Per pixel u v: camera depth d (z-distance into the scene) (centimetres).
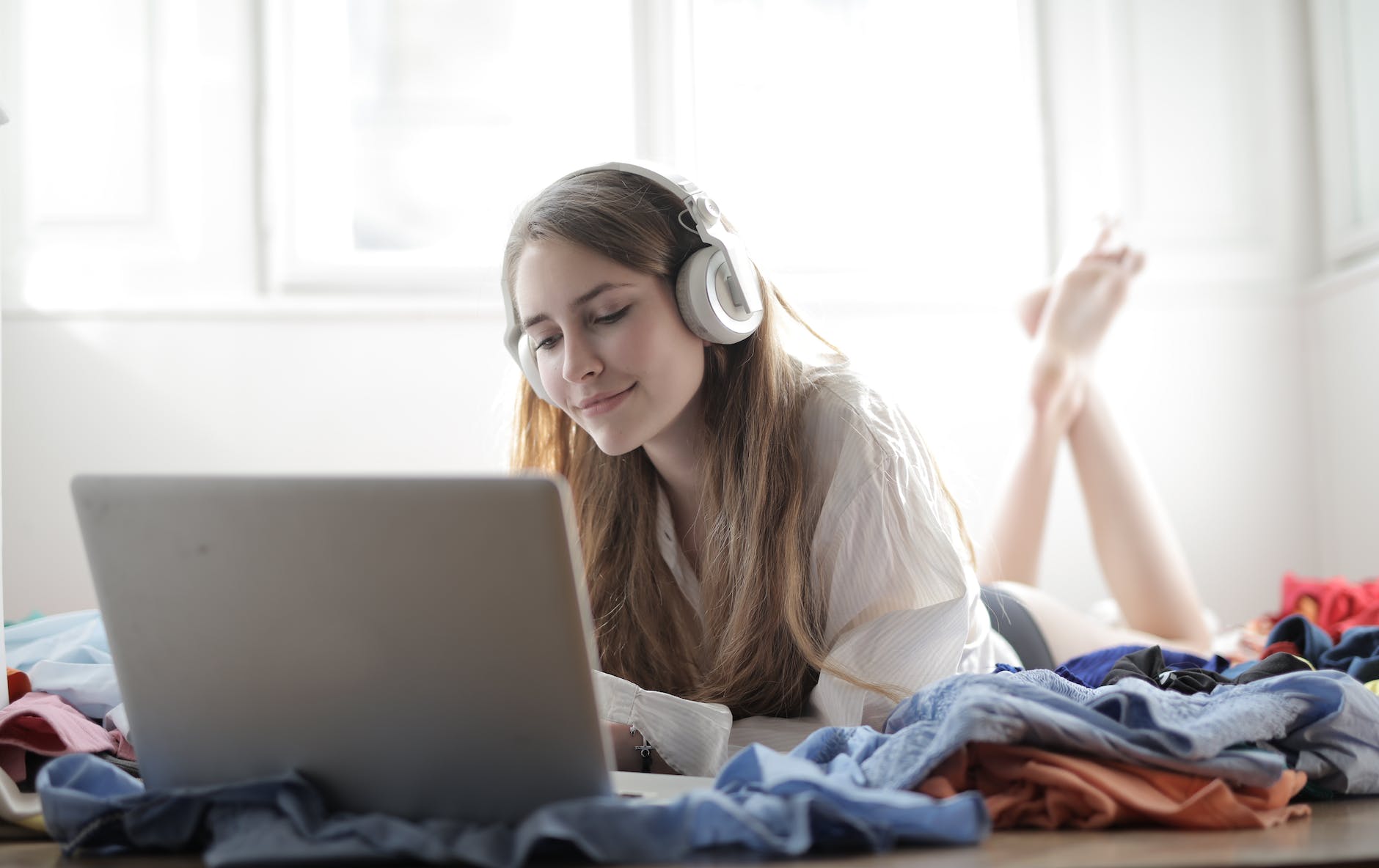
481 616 74
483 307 261
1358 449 256
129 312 253
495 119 276
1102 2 276
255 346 257
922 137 284
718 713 112
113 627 81
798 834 70
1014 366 268
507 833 76
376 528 74
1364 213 262
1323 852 70
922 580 121
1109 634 200
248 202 262
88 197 260
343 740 79
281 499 75
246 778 81
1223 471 271
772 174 282
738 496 130
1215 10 277
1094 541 237
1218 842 75
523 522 72
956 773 82
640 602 140
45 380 251
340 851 73
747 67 282
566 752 76
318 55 268
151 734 83
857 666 119
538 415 148
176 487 77
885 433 127
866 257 276
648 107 270
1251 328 273
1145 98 276
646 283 121
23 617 246
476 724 77
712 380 135
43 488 249
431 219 275
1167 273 272
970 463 266
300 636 77
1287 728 93
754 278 127
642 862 71
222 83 263
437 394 261
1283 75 276
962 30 285
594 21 276
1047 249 274
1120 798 79
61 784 85
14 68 259
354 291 263
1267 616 203
